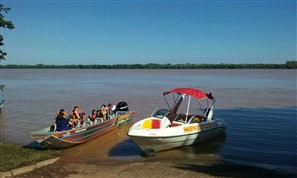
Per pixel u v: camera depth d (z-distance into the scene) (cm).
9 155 1329
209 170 1273
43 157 1381
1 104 2858
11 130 2039
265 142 1741
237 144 1705
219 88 5250
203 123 1736
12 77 10331
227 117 2480
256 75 11012
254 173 1250
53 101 3544
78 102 3462
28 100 3634
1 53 1733
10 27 1698
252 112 2708
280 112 2698
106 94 4306
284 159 1452
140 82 7094
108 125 1939
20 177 1136
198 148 1639
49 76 11225
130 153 1551
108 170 1254
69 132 1571
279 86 5638
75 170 1247
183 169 1270
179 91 1798
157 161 1416
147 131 1484
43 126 2172
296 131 1989
